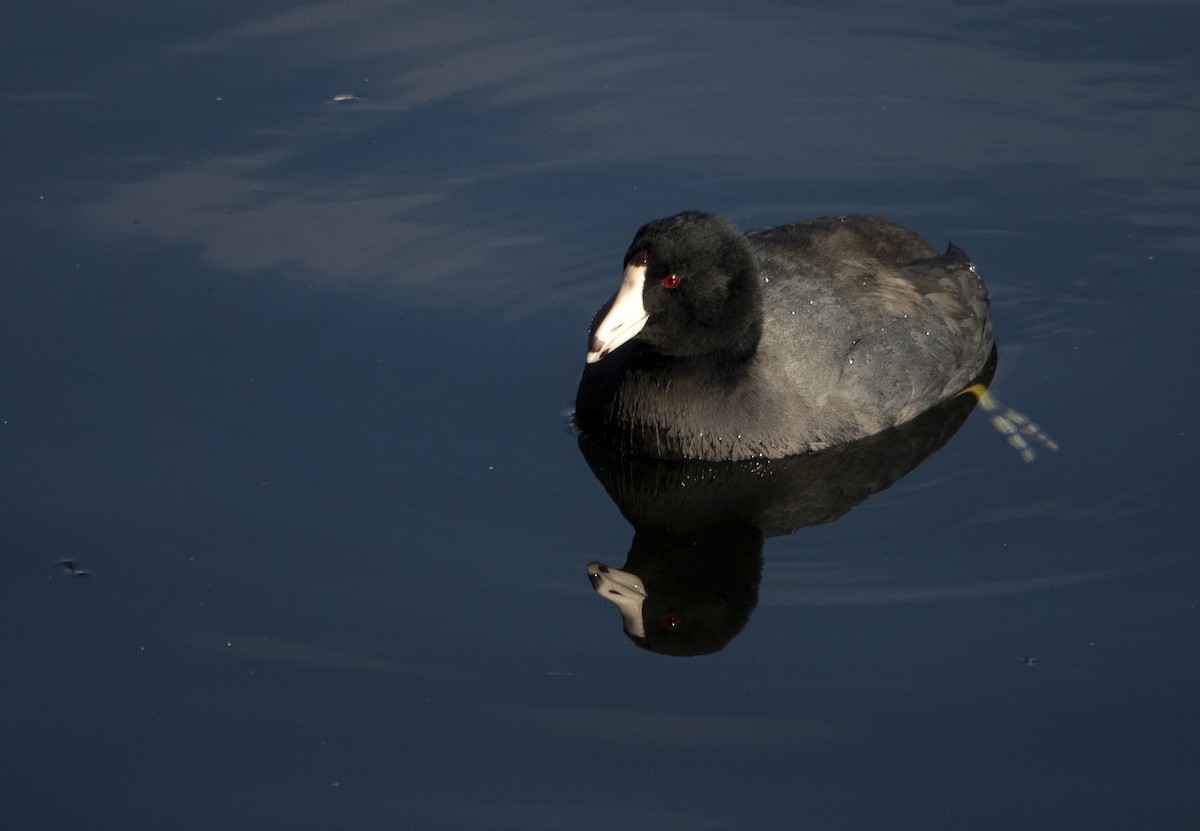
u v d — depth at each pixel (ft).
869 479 35.60
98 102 48.21
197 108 48.34
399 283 42.37
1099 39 52.47
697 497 35.22
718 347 35.65
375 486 34.35
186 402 36.88
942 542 32.76
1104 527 32.76
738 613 30.76
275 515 33.12
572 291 42.60
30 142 46.39
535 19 54.29
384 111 48.93
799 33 53.67
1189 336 40.78
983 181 47.26
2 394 36.78
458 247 44.11
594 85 51.01
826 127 49.60
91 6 53.16
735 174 47.52
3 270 41.32
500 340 40.52
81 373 37.73
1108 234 45.29
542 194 46.39
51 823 25.34
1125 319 41.88
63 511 32.91
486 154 47.75
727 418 35.99
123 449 35.04
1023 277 43.86
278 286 41.60
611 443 36.83
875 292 37.76
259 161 46.52
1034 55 51.98
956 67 51.70
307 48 51.62
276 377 38.14
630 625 30.17
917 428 37.76
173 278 41.50
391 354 39.47
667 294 34.71
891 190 47.09
